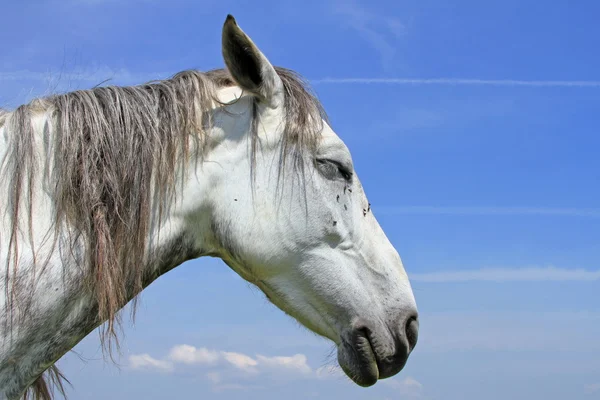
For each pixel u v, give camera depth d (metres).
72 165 2.41
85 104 2.52
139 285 2.52
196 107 2.76
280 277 2.88
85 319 2.45
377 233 3.12
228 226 2.75
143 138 2.55
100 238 2.38
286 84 2.95
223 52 2.72
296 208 2.82
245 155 2.80
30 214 2.35
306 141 2.86
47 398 2.90
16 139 2.41
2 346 2.25
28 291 2.29
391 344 2.93
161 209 2.60
